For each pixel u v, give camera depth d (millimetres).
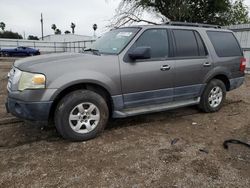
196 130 4551
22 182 2854
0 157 3422
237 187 2840
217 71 5375
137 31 4434
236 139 4145
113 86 4047
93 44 5020
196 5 22281
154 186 2824
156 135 4266
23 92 3578
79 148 3715
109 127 4609
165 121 5016
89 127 3969
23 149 3678
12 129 4453
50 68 3639
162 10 21984
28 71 3602
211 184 2883
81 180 2906
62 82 3637
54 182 2861
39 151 3611
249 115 5523
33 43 43219
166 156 3504
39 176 2973
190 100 5195
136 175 3027
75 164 3256
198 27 5289
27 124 4680
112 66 4031
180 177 3004
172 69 4660
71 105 3768
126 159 3404
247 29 12953
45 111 3613
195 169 3184
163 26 4738
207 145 3896
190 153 3607
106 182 2879
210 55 5270
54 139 4043
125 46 4238
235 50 5805
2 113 5355
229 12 23641
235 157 3512
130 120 5016
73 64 3783
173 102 4906
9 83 3977
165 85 4629
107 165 3244
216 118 5266
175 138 4145
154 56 4488
